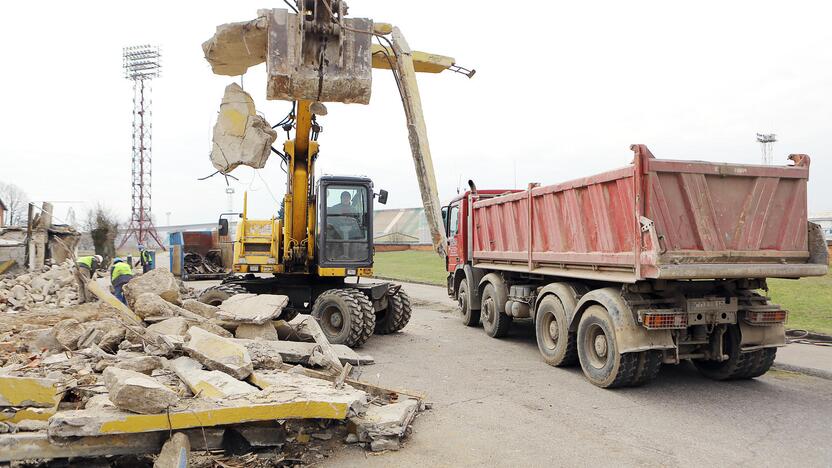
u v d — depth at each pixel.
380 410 5.07
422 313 13.84
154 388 3.80
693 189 6.15
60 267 13.52
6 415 3.95
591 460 4.42
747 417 5.50
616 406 5.89
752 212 6.36
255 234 10.43
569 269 7.79
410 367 7.72
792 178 6.49
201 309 7.66
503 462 4.38
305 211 9.78
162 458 3.57
